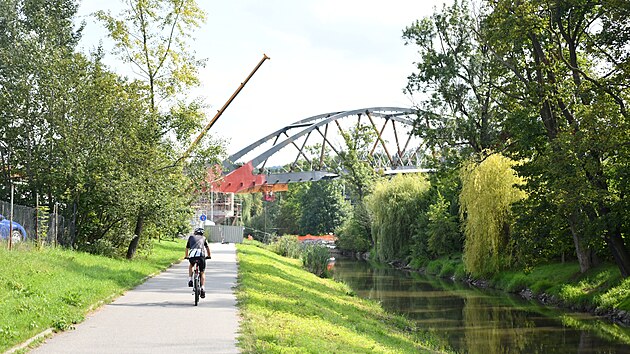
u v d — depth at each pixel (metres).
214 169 33.09
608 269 30.50
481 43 38.91
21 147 28.41
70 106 28.19
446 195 56.84
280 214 137.62
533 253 31.77
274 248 61.91
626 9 23.03
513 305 29.84
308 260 44.47
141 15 31.41
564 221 30.08
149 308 14.77
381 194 62.94
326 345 11.64
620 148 24.77
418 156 100.06
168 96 31.67
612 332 22.53
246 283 21.78
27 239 23.81
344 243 88.88
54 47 29.31
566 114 28.41
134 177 28.88
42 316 11.66
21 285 14.55
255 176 86.44
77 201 28.73
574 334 22.23
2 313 11.45
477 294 34.50
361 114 93.75
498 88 33.00
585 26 28.58
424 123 44.19
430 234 52.12
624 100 26.06
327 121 92.31
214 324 12.45
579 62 28.84
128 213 28.83
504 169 37.72
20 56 28.39
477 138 41.56
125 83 29.77
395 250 61.16
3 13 30.72
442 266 48.62
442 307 29.17
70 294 14.30
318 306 19.39
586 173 26.02
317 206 122.94
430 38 44.31
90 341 10.33
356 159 91.44
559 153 25.00
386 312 25.70
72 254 24.31
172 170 30.80
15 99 27.95
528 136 30.02
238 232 75.75
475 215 38.34
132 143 29.11
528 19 26.52
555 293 30.80
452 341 20.95
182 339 10.68
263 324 12.73
